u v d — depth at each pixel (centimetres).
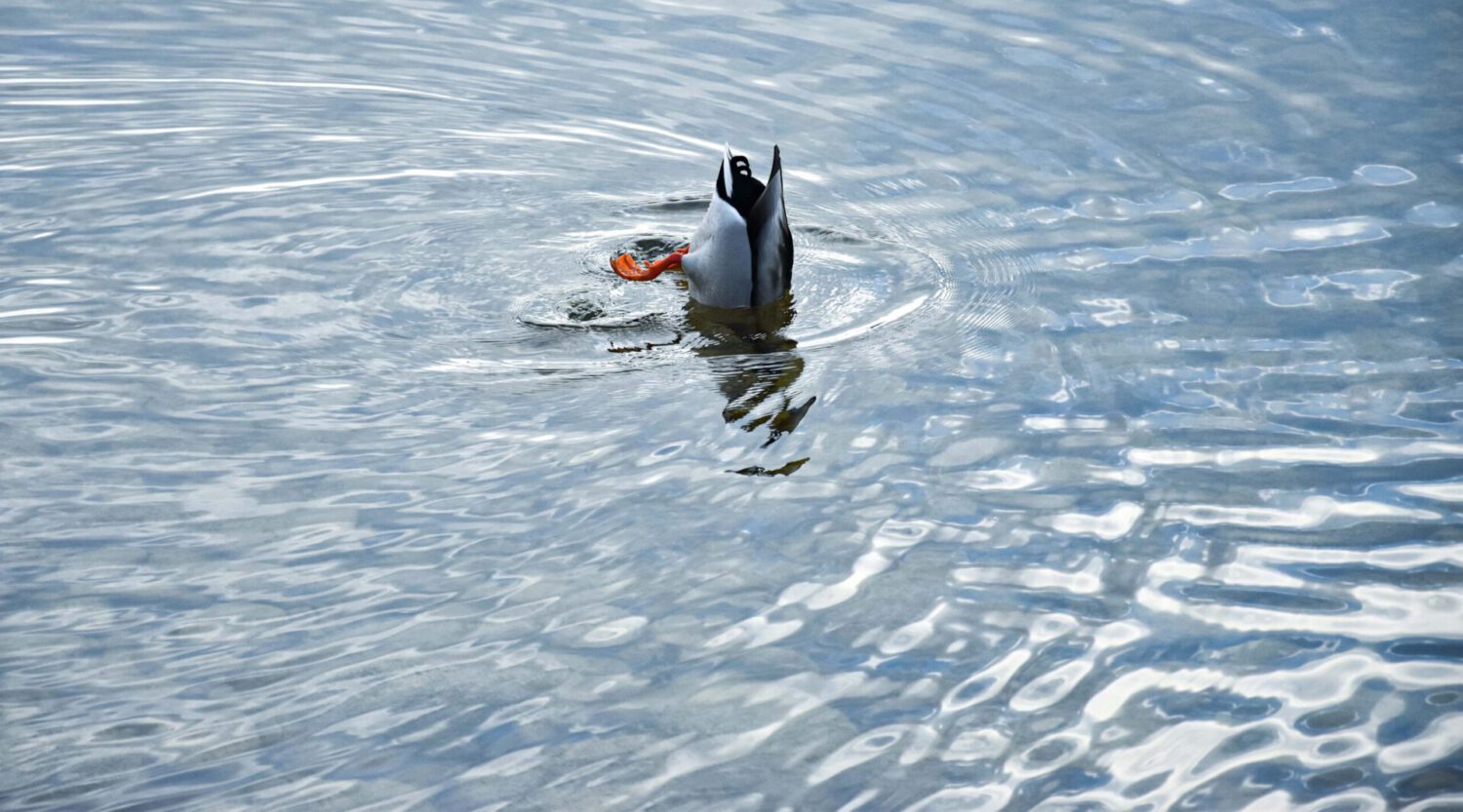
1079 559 952
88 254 1341
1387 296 1311
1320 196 1513
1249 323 1273
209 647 852
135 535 955
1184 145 1631
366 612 887
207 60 1828
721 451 1074
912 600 905
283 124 1656
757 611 893
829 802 744
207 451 1052
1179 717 809
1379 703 821
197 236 1388
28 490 998
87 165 1532
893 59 1861
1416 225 1445
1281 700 823
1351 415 1126
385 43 1908
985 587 922
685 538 966
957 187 1542
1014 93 1766
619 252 1404
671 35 1947
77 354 1173
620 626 877
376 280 1321
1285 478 1044
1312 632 881
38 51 1831
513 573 927
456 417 1111
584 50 1897
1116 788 756
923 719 803
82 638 857
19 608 881
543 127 1672
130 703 806
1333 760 777
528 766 765
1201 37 1927
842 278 1364
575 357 1214
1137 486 1034
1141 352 1224
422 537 961
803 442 1090
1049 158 1606
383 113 1695
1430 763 774
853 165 1588
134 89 1733
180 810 730
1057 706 816
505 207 1484
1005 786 757
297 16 1997
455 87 1775
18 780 747
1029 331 1262
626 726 795
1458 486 1030
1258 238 1429
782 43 1919
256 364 1173
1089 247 1419
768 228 1280
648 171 1577
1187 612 899
